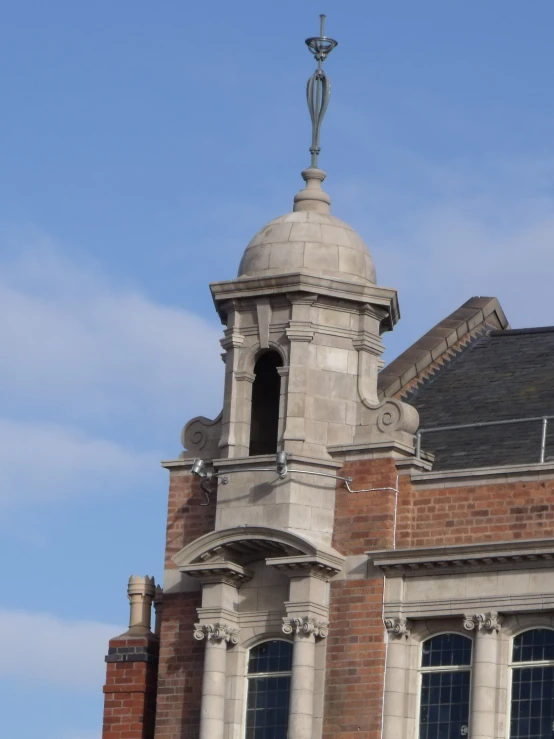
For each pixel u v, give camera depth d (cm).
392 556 5319
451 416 5800
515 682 5178
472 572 5259
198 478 5653
